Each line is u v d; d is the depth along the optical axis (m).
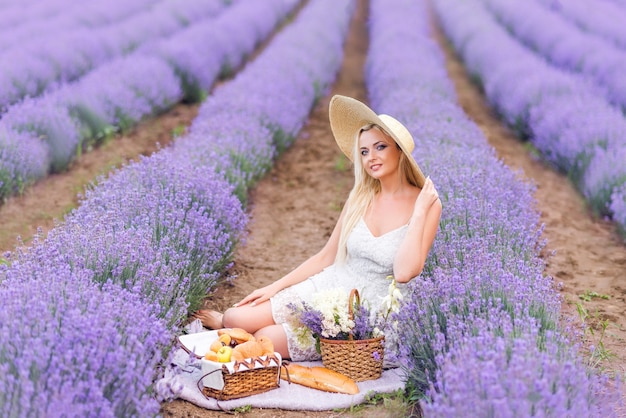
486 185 4.98
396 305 3.39
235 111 8.14
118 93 9.09
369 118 3.51
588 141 7.45
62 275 3.12
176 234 4.08
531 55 13.14
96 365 2.43
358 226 3.60
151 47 12.05
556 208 6.81
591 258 5.49
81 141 7.95
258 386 3.28
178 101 11.18
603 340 3.99
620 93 9.95
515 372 2.32
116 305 2.90
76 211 4.41
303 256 5.46
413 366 3.20
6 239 5.58
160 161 5.14
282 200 7.00
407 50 13.89
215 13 20.08
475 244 3.86
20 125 7.36
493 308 2.98
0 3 18.86
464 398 2.32
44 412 2.20
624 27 15.24
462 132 7.19
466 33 16.95
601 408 2.61
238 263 5.24
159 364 3.28
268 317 3.59
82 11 16.98
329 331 3.37
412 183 3.65
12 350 2.48
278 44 14.39
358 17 26.22
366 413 3.17
